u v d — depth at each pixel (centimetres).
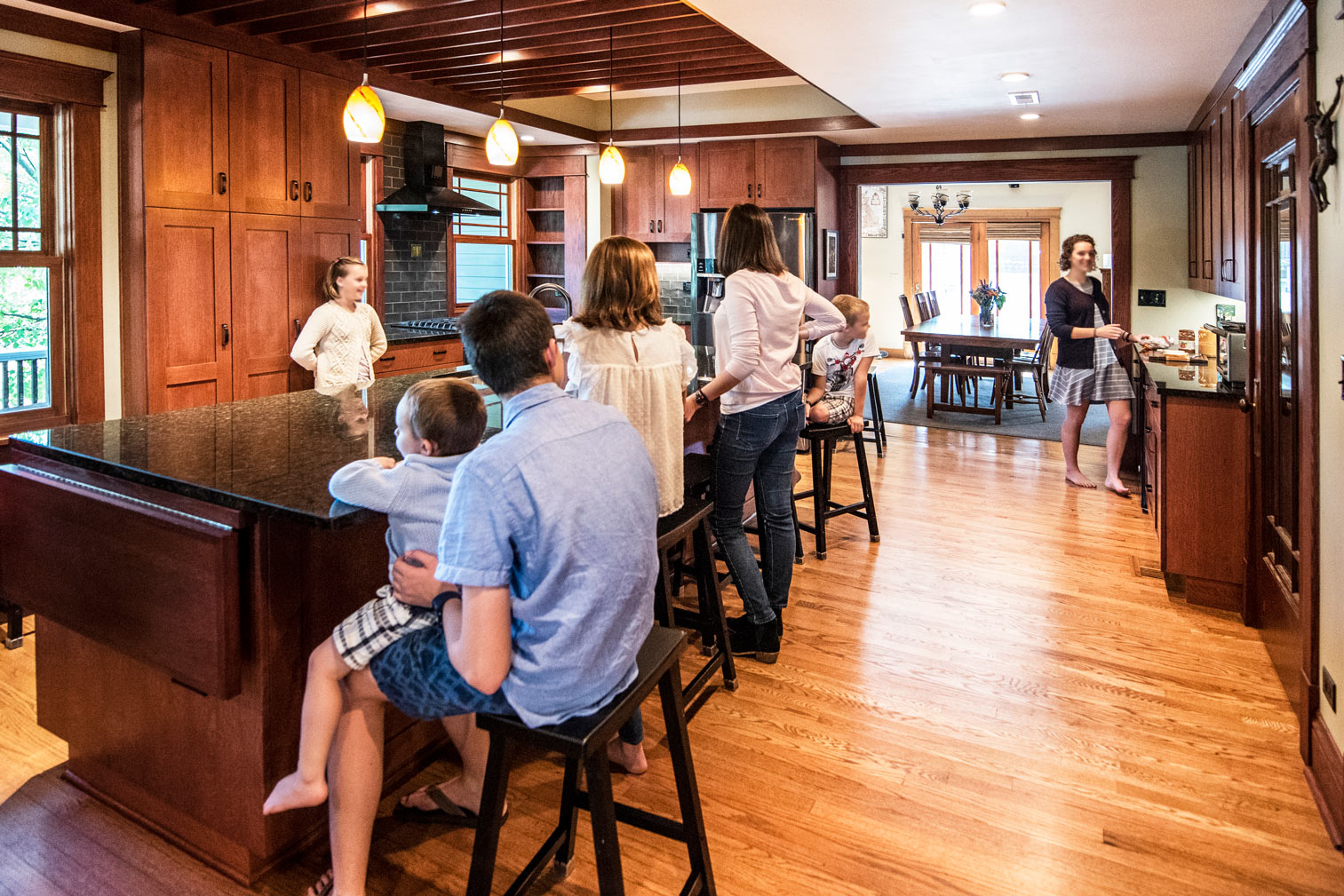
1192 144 587
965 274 1118
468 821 200
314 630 176
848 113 628
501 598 122
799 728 241
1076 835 195
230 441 210
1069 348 504
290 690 172
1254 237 308
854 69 444
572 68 517
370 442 212
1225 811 204
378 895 176
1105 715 249
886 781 216
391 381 327
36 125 367
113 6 354
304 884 178
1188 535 332
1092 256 495
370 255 592
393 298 613
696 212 696
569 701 133
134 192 379
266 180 430
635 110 699
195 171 395
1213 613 326
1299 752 229
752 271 261
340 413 257
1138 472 547
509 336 129
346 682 157
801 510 464
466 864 186
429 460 154
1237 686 266
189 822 188
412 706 148
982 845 191
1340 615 199
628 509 132
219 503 160
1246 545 312
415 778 219
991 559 385
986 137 659
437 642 147
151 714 189
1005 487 514
